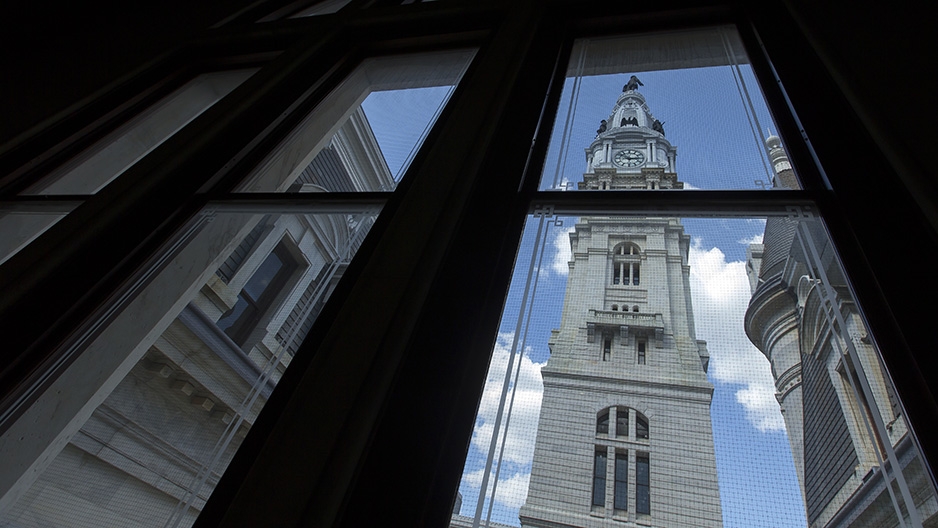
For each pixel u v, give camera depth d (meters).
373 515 0.64
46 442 1.05
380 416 0.72
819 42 1.26
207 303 1.44
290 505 0.59
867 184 0.98
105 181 1.96
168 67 2.30
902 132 0.98
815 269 0.92
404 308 0.82
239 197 1.49
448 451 0.74
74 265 1.23
